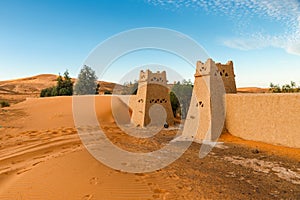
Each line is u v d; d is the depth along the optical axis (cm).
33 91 9150
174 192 810
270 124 1633
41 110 3114
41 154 1388
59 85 5356
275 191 872
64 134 1973
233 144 1695
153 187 838
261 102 1705
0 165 1184
